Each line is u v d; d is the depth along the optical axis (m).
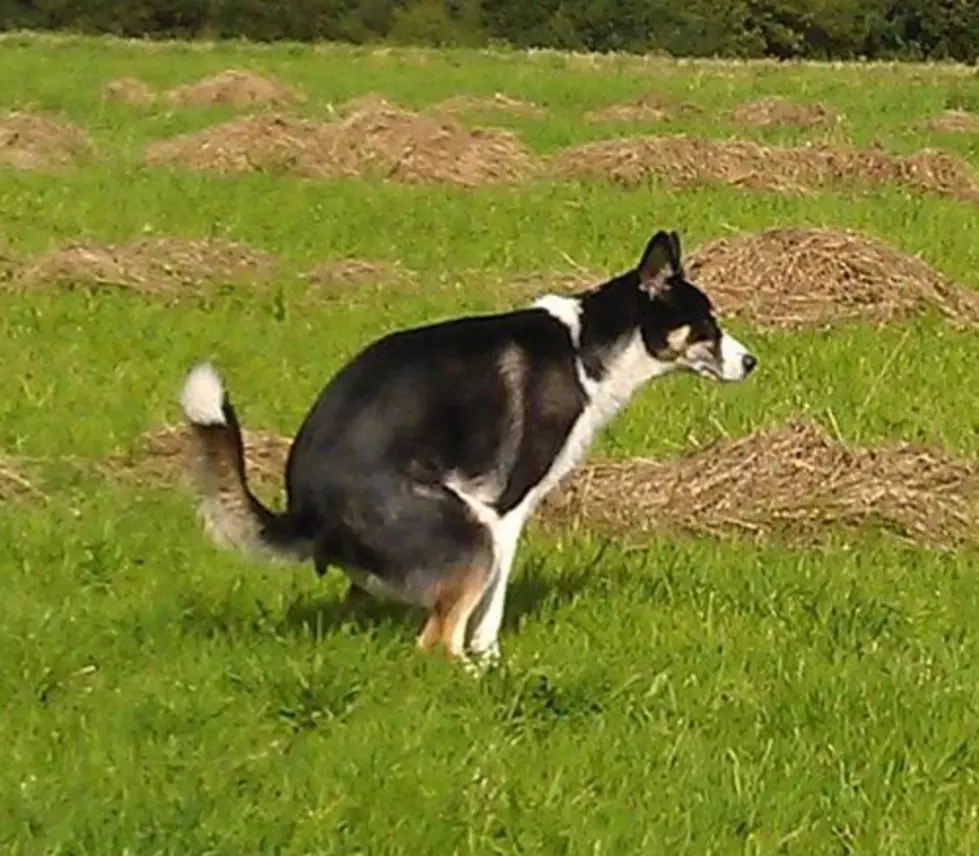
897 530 12.71
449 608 9.37
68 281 18.62
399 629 9.84
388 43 68.75
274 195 24.72
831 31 70.06
